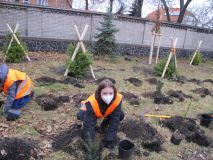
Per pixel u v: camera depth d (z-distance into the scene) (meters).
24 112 5.14
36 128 4.57
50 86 6.98
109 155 3.83
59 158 3.72
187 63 14.85
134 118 5.40
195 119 5.98
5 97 5.67
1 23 11.52
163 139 4.73
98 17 13.65
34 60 10.14
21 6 11.73
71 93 6.63
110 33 12.39
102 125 4.33
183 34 17.12
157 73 9.80
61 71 8.69
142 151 4.20
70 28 13.08
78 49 8.05
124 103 6.34
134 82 8.52
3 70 4.59
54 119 4.98
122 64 11.73
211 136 5.24
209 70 13.50
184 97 7.64
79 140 3.99
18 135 4.23
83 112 4.16
